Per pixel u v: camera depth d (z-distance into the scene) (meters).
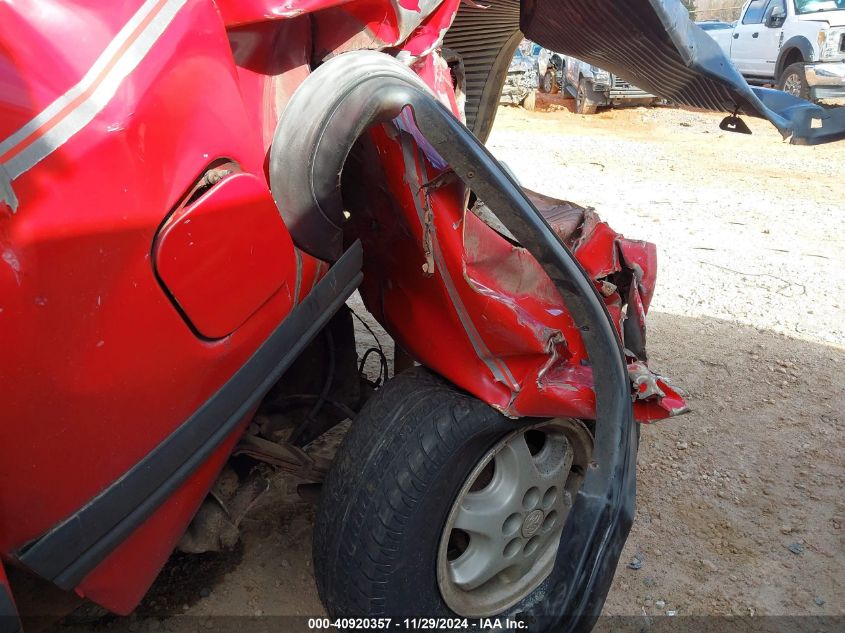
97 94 1.46
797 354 4.73
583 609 2.11
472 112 4.05
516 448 2.36
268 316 1.85
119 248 1.48
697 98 3.22
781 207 8.23
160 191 1.55
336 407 2.70
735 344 4.81
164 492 1.66
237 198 1.70
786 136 3.10
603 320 2.16
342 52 2.08
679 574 2.96
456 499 2.22
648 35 2.76
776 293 5.64
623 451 2.20
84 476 1.52
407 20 2.11
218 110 1.69
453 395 2.22
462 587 2.36
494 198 1.96
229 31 1.83
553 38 3.37
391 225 2.21
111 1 1.51
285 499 3.15
